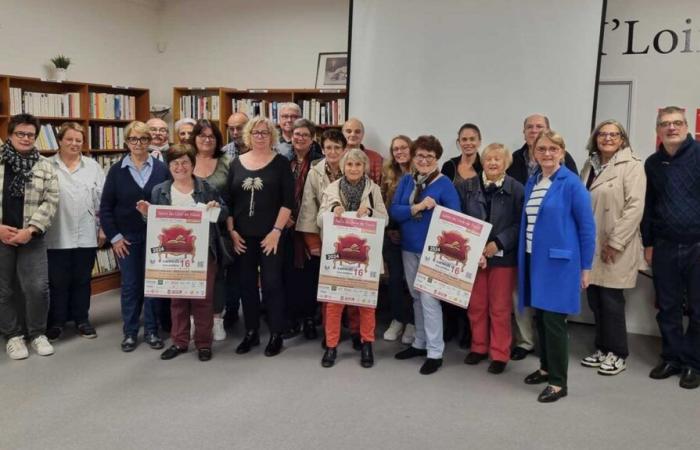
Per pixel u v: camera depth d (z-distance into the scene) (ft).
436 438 8.80
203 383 10.80
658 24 14.39
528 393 10.55
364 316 11.80
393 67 15.94
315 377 11.18
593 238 9.74
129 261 12.51
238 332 14.02
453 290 11.16
